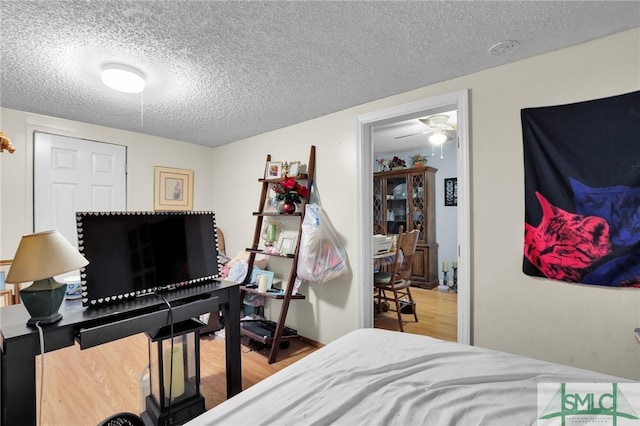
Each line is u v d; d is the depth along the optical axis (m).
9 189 2.73
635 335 1.52
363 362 1.19
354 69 2.02
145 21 1.51
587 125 1.67
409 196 5.14
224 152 4.08
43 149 2.90
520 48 1.76
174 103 2.61
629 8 1.41
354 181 2.68
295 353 2.79
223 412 0.90
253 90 2.35
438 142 3.77
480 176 2.03
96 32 1.60
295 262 2.77
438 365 1.16
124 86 2.09
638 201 1.54
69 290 1.71
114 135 3.35
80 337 1.33
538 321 1.83
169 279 1.79
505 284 1.93
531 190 1.83
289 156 3.24
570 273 1.70
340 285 2.77
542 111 1.80
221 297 1.90
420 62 1.92
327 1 1.37
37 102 2.57
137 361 2.52
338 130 2.80
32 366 1.24
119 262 1.61
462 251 2.07
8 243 2.72
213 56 1.85
